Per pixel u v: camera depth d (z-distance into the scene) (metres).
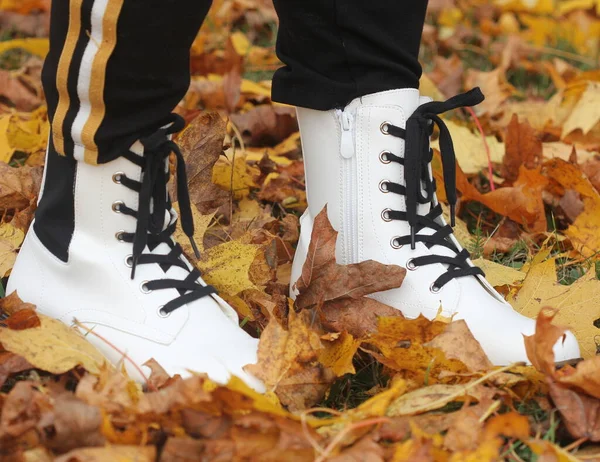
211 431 1.27
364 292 1.43
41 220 1.42
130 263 1.39
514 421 1.26
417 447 1.24
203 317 1.38
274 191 1.78
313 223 1.46
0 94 2.09
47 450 1.25
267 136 2.01
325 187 1.45
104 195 1.37
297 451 1.24
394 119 1.43
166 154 1.38
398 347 1.36
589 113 2.01
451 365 1.36
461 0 3.44
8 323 1.36
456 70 2.41
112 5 1.29
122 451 1.24
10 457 1.24
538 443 1.26
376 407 1.29
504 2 3.39
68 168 1.38
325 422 1.26
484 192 1.88
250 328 1.47
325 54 1.41
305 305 1.46
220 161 1.75
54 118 1.35
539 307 1.49
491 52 2.86
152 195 1.39
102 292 1.39
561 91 2.12
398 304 1.44
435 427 1.30
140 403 1.26
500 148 1.94
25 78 2.20
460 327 1.36
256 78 2.38
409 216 1.43
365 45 1.40
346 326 1.42
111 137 1.34
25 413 1.28
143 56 1.31
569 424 1.31
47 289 1.41
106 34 1.31
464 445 1.26
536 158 1.84
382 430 1.29
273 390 1.34
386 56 1.42
